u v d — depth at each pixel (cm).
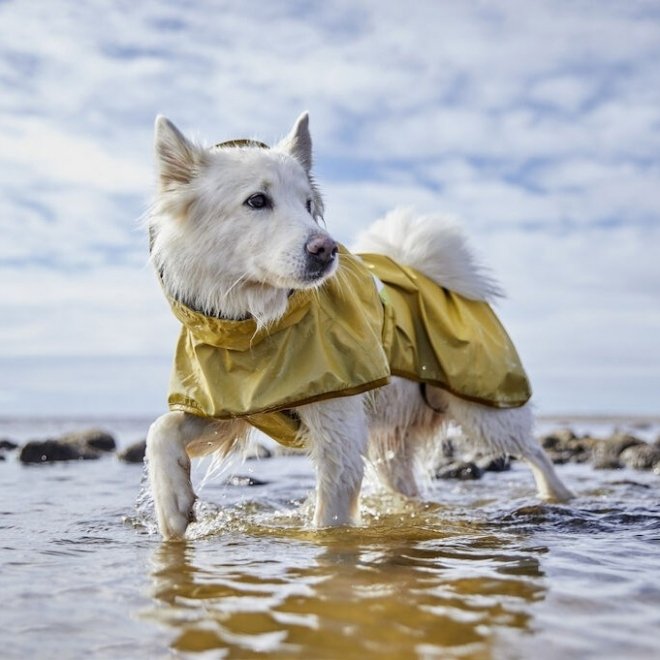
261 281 112
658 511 127
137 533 111
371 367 115
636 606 67
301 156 131
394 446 155
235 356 113
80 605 68
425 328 137
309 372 112
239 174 114
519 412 146
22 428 519
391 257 147
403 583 75
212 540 104
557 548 95
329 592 71
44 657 56
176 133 117
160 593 72
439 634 59
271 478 193
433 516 130
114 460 252
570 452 261
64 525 118
